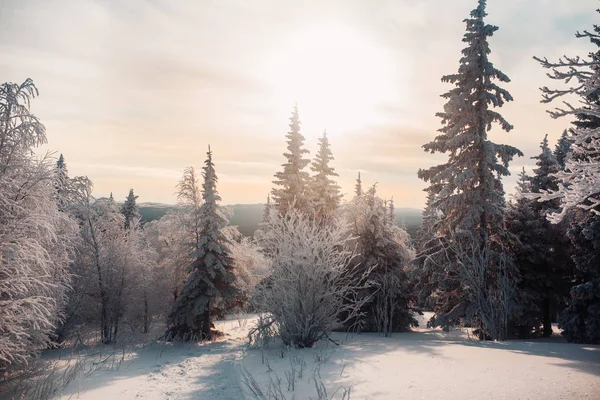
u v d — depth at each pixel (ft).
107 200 76.02
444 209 61.72
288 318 43.34
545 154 79.30
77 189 44.65
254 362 36.17
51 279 39.45
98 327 75.10
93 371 38.99
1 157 33.32
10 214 32.65
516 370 26.30
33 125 33.81
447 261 60.85
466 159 61.00
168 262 86.02
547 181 77.77
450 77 63.36
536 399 19.43
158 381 34.30
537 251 67.15
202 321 74.90
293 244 46.62
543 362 29.17
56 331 62.18
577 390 20.68
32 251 32.35
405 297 71.26
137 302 80.18
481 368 27.50
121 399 28.07
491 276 58.75
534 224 68.08
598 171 18.51
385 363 31.50
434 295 65.87
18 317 30.42
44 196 37.47
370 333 62.85
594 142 20.84
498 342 46.06
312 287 43.42
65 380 34.04
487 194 59.21
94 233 72.49
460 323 60.80
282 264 45.55
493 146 59.57
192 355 52.03
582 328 53.93
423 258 66.49
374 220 70.03
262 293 46.78
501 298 52.85
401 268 70.95
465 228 58.49
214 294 73.41
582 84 21.53
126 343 65.98
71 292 65.31
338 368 30.30
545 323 70.38
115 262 75.25
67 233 42.68
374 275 65.77
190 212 82.69
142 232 88.63
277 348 44.14
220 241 79.61
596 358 31.24
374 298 65.98
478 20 61.31
